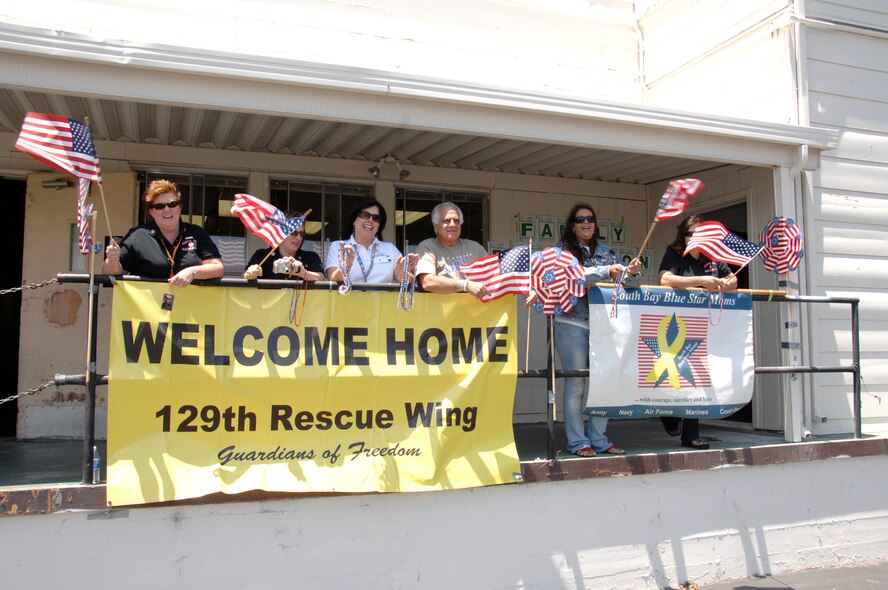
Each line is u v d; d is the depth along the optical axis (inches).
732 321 205.0
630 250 308.5
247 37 246.4
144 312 151.9
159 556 149.5
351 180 266.2
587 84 302.7
